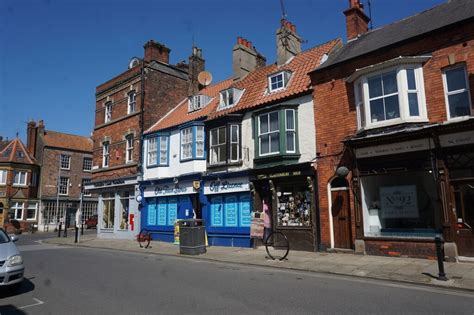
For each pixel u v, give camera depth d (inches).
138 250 633.0
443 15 480.4
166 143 815.1
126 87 945.5
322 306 251.4
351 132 509.4
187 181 735.1
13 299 287.9
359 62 510.9
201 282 339.0
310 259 457.7
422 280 323.3
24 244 843.4
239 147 655.1
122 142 928.3
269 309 245.9
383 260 428.1
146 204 839.1
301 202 565.6
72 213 1724.9
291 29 754.2
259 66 868.6
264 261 458.9
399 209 464.4
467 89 417.4
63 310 253.3
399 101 452.1
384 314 233.0
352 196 493.7
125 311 246.7
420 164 440.1
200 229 557.9
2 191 1519.4
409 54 463.2
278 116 587.5
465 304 254.2
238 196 644.7
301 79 612.1
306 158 557.3
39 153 1706.4
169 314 237.9
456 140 405.7
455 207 412.5
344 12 642.8
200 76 924.6
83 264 472.7
